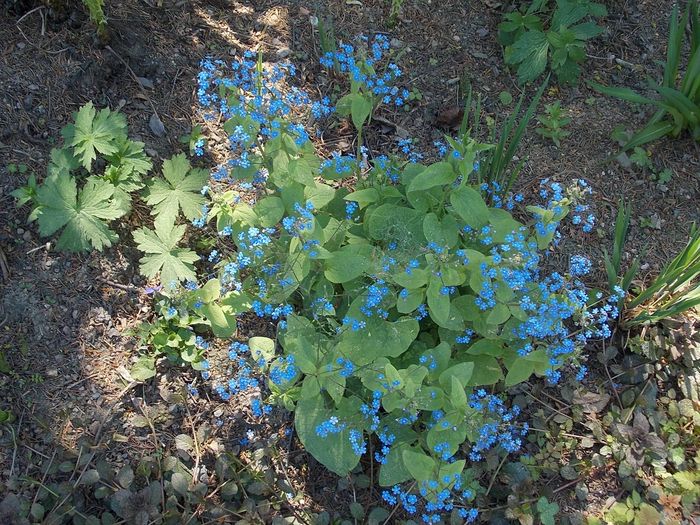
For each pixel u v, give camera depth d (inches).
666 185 44.6
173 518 33.2
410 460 31.0
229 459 35.4
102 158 39.1
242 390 37.3
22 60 39.6
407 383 31.4
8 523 31.4
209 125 42.7
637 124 46.4
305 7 47.4
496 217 37.0
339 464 33.8
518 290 34.3
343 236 36.7
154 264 36.7
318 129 44.2
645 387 39.0
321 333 35.2
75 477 33.9
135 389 36.4
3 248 36.7
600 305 41.1
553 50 46.3
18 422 34.4
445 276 32.9
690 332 40.4
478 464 36.4
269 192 40.7
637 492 36.4
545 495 36.0
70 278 37.2
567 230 43.2
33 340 35.8
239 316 39.1
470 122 45.3
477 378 35.5
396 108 45.5
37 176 38.1
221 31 45.5
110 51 41.3
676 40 42.8
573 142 45.6
